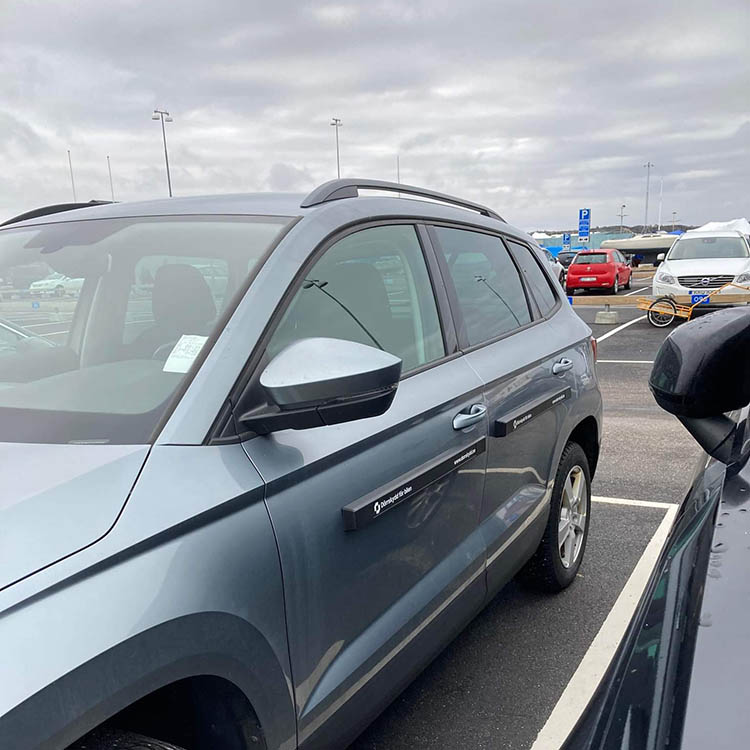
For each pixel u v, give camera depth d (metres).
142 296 1.91
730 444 1.44
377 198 2.38
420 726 2.50
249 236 1.95
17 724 1.06
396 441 1.99
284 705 1.57
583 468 3.49
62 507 1.29
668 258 15.29
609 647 2.96
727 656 0.97
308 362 1.49
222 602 1.39
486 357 2.61
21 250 2.27
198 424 1.52
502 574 2.64
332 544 1.71
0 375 1.87
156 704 1.50
